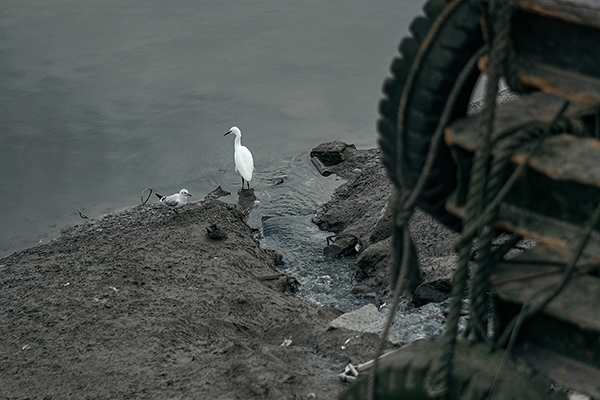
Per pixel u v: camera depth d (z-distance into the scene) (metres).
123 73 22.81
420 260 11.59
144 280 11.37
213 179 17.08
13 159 18.19
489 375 3.10
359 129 18.73
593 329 2.89
